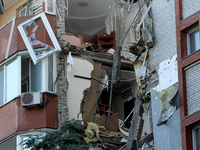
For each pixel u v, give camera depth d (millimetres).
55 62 28172
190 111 21922
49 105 27094
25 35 28406
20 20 29094
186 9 23469
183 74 22562
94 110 28844
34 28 28500
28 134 26781
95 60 29844
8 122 27531
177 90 22609
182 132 21734
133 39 31797
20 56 28359
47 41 28062
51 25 28891
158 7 24984
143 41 25141
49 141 24281
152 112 23438
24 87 28578
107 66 30234
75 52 29141
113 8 33656
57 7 29594
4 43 29438
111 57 30250
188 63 22391
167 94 22969
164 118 22641
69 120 27422
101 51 31531
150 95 24062
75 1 33688
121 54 32125
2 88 28891
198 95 21781
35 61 27469
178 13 23547
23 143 26297
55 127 26875
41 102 26797
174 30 23797
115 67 28859
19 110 27234
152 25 25062
